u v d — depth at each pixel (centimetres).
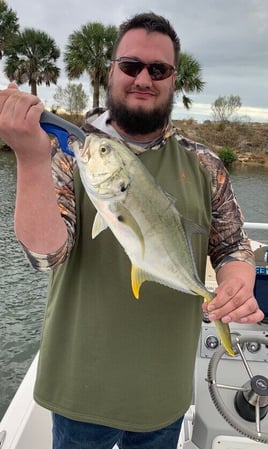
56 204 122
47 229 121
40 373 164
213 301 137
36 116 107
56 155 152
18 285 805
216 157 175
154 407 159
